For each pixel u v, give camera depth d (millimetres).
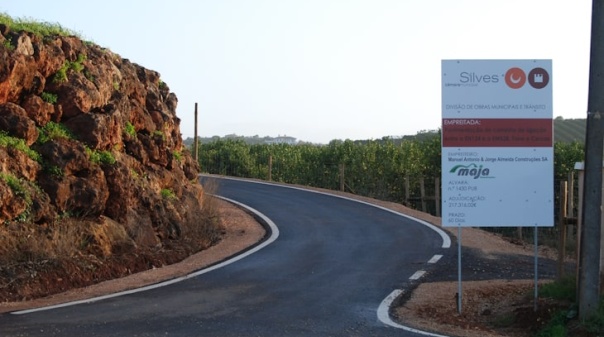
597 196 8008
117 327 7816
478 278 11836
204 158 43781
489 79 9023
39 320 8086
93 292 10047
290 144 47750
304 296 9961
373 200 24109
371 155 34969
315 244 15148
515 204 8984
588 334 7738
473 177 9023
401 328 8109
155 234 14188
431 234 16734
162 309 8867
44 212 11734
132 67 16531
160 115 16844
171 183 16219
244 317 8531
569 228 17047
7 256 10469
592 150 8000
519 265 13312
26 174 11891
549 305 8578
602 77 7957
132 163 14773
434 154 32844
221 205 21406
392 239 15930
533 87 9000
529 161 9016
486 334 8078
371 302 9609
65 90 13430
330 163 37125
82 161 12797
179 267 12391
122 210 13414
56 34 14070
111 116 14000
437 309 9266
